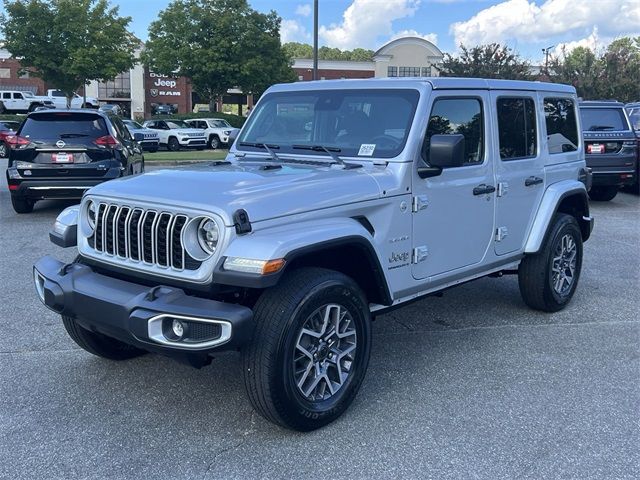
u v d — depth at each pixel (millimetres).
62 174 9891
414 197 4266
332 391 3785
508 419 3910
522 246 5504
